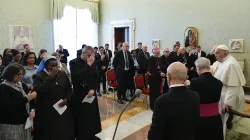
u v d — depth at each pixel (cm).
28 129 242
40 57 449
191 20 852
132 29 1023
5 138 226
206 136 221
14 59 441
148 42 980
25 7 868
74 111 313
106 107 541
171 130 159
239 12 746
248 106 529
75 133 315
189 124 160
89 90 312
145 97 609
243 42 745
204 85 215
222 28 784
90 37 1106
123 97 599
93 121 326
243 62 733
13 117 227
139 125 423
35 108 264
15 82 231
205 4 815
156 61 518
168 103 157
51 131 266
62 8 971
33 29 897
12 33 835
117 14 1073
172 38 909
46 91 263
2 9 807
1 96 223
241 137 271
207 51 823
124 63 577
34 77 268
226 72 277
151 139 159
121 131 396
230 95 272
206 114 219
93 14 1103
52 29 959
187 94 163
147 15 973
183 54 689
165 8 917
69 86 292
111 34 1102
